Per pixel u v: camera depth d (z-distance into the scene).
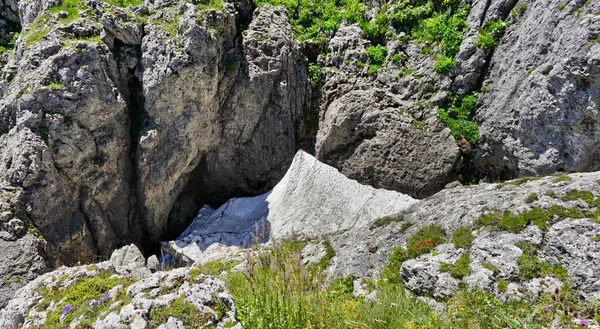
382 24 14.78
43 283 6.11
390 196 12.18
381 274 6.97
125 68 11.88
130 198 12.62
